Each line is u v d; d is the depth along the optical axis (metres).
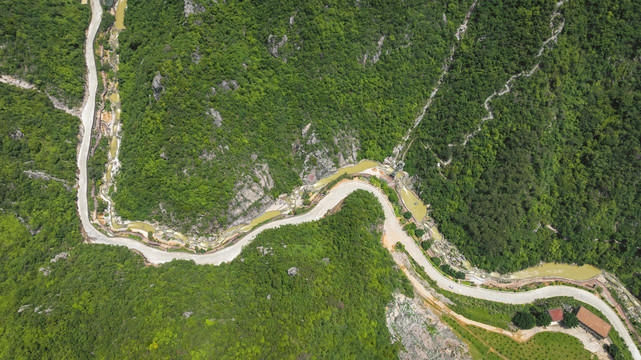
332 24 89.88
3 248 74.75
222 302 74.12
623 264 89.31
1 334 66.31
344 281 78.00
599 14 82.56
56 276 76.31
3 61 83.56
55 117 89.00
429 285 87.44
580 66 85.62
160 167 85.44
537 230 91.56
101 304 73.88
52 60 90.56
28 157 83.44
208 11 85.06
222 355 64.12
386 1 90.25
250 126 91.06
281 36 88.88
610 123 86.12
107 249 85.44
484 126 90.75
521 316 83.31
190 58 82.94
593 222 88.88
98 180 91.56
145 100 87.19
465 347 78.88
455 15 91.56
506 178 89.25
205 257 88.25
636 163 84.31
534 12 84.00
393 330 76.19
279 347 66.00
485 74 89.50
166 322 68.00
